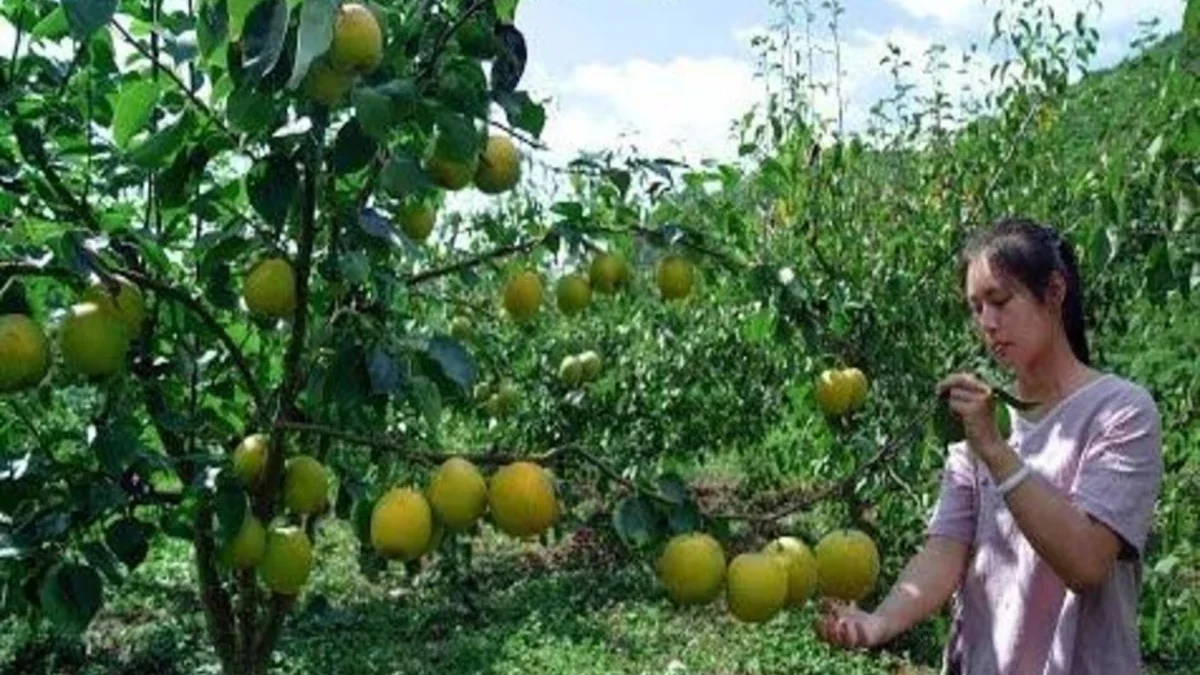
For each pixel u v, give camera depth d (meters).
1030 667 2.55
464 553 9.26
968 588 2.72
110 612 9.55
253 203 2.17
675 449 9.44
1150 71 5.53
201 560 2.86
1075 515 2.33
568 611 9.47
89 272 2.04
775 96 7.26
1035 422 2.61
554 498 2.20
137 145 2.54
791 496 9.01
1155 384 5.96
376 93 1.96
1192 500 5.99
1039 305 2.53
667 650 8.49
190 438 2.73
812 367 4.80
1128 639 2.50
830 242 6.50
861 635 2.65
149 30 2.54
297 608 9.57
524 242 3.18
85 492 2.28
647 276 3.98
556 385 8.36
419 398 2.27
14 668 8.24
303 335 2.39
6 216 2.50
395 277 2.55
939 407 2.40
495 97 2.30
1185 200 3.96
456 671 8.23
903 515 6.71
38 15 2.53
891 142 7.80
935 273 6.40
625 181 2.83
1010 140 6.78
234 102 2.01
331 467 3.00
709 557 2.15
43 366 2.08
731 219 3.51
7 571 2.34
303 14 1.68
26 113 2.54
